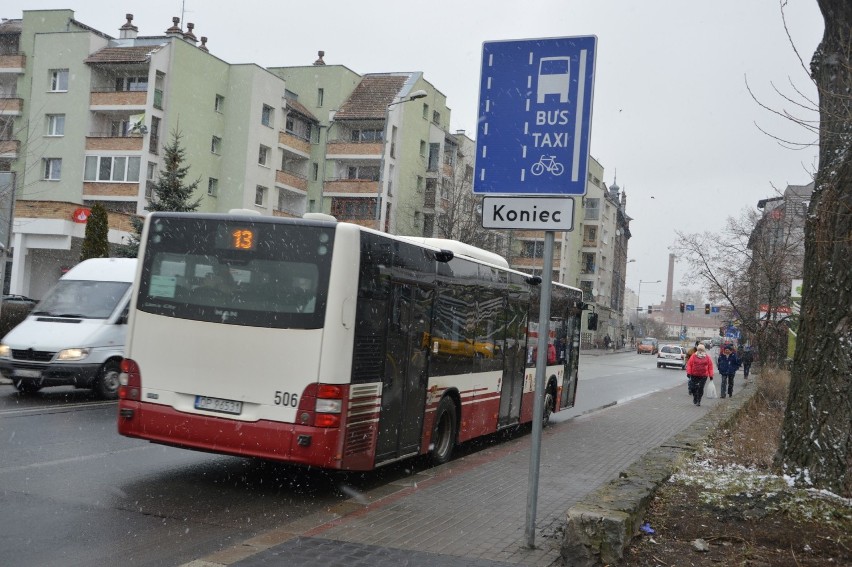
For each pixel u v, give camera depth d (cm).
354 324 857
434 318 1059
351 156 6469
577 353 1886
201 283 879
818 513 700
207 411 862
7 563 579
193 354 870
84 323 1518
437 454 1112
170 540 671
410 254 982
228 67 5794
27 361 1456
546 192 665
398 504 832
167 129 5216
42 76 5266
